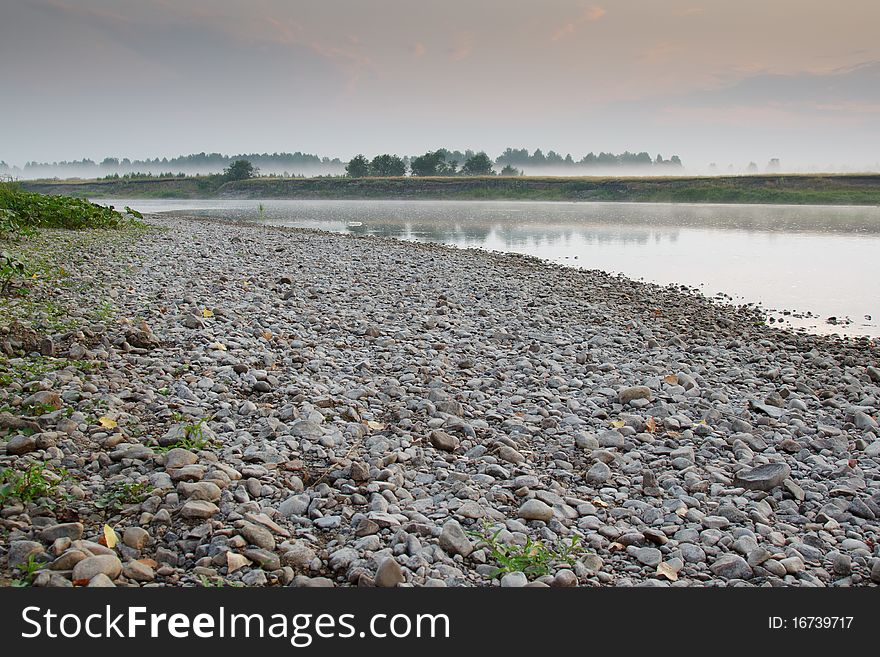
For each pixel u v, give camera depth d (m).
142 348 6.62
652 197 66.19
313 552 3.60
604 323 10.45
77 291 8.86
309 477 4.45
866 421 6.20
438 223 35.31
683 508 4.41
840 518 4.45
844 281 16.30
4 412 4.66
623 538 3.98
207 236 19.44
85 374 5.68
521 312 10.76
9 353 5.91
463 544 3.72
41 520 3.52
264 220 36.22
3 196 16.95
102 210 19.08
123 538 3.45
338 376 6.62
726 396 6.94
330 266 14.41
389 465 4.69
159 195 85.94
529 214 44.16
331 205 59.41
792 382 7.76
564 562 3.70
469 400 6.32
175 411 5.17
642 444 5.55
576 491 4.64
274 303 9.76
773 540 4.09
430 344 8.13
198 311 8.25
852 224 33.75
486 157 108.38
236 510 3.86
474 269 15.81
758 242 25.27
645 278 16.70
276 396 5.84
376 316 9.55
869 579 3.75
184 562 3.41
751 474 4.88
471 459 4.98
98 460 4.24
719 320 11.48
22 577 3.12
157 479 4.04
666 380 7.35
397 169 105.56
